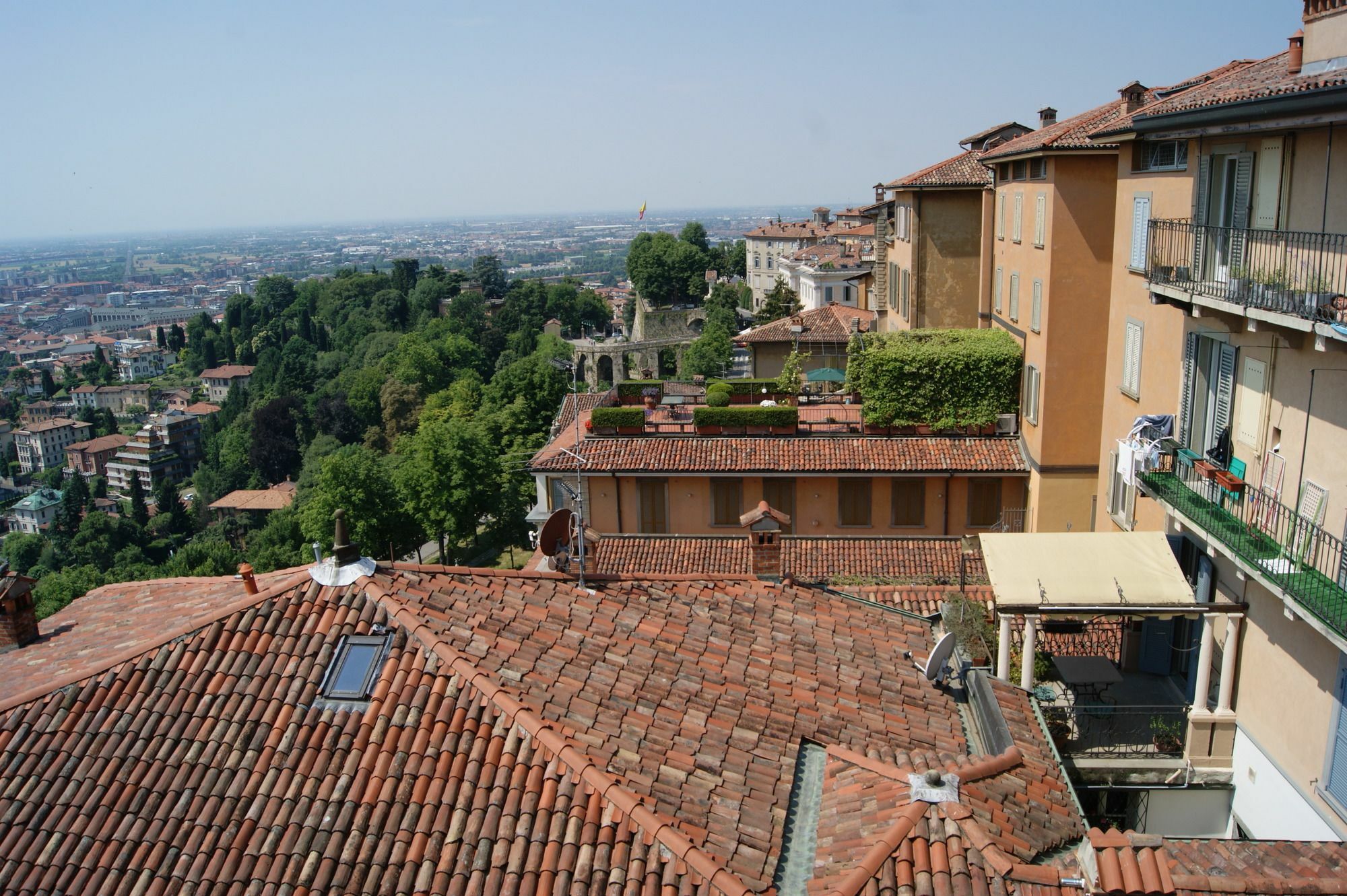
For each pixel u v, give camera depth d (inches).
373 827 391.5
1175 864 374.3
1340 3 677.9
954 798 401.1
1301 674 700.7
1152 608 778.2
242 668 466.0
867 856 373.7
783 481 1382.9
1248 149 794.2
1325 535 631.2
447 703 441.7
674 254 6993.1
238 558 4045.3
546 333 6771.7
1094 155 1219.2
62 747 433.4
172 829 397.7
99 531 5113.2
